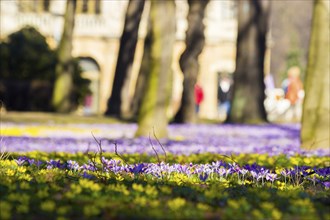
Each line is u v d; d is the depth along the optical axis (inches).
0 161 311.0
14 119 1026.1
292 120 1512.1
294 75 1568.7
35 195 213.9
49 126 927.0
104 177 273.1
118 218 187.9
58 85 1279.5
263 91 1173.1
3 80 1349.7
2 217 178.7
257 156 450.3
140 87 1310.3
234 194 246.1
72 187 221.3
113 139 636.7
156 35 689.6
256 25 1160.8
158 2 685.9
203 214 195.3
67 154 442.0
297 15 3486.7
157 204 204.2
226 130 943.0
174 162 394.0
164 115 697.0
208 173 292.8
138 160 371.2
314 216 200.1
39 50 1406.3
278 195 239.8
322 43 553.6
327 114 553.6
